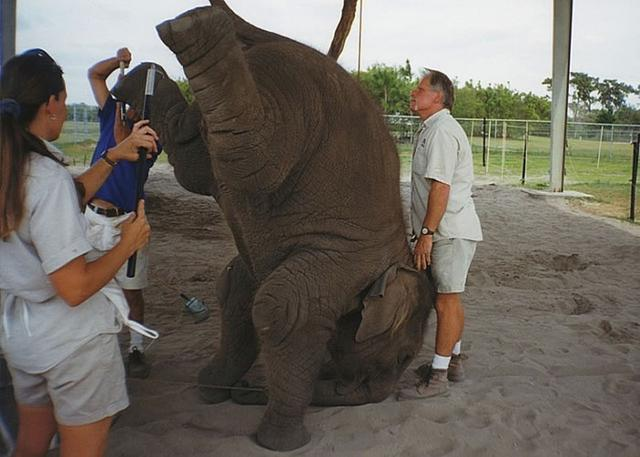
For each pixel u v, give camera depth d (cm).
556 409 496
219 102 325
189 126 431
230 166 359
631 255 1108
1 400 409
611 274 974
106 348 304
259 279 436
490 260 1062
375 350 454
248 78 330
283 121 369
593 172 2630
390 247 444
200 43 305
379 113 442
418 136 503
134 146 346
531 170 2684
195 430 448
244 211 413
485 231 1330
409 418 465
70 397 301
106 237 331
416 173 501
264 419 430
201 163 436
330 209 412
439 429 454
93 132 1589
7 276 289
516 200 1794
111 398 311
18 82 293
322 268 409
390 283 439
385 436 444
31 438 329
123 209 493
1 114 279
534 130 3275
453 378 541
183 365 566
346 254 416
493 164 2852
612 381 554
